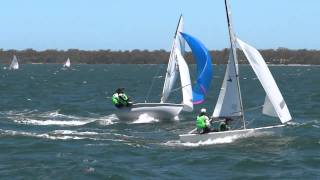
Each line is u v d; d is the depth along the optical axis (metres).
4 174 49.84
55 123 86.06
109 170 51.34
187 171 51.59
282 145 63.97
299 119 93.25
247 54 65.31
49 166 52.97
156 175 49.84
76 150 61.09
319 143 65.62
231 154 59.00
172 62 88.12
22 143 65.06
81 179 48.50
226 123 66.50
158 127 81.56
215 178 49.03
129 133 75.19
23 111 104.50
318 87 193.25
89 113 102.19
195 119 91.00
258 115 97.56
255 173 51.22
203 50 81.56
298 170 52.47
